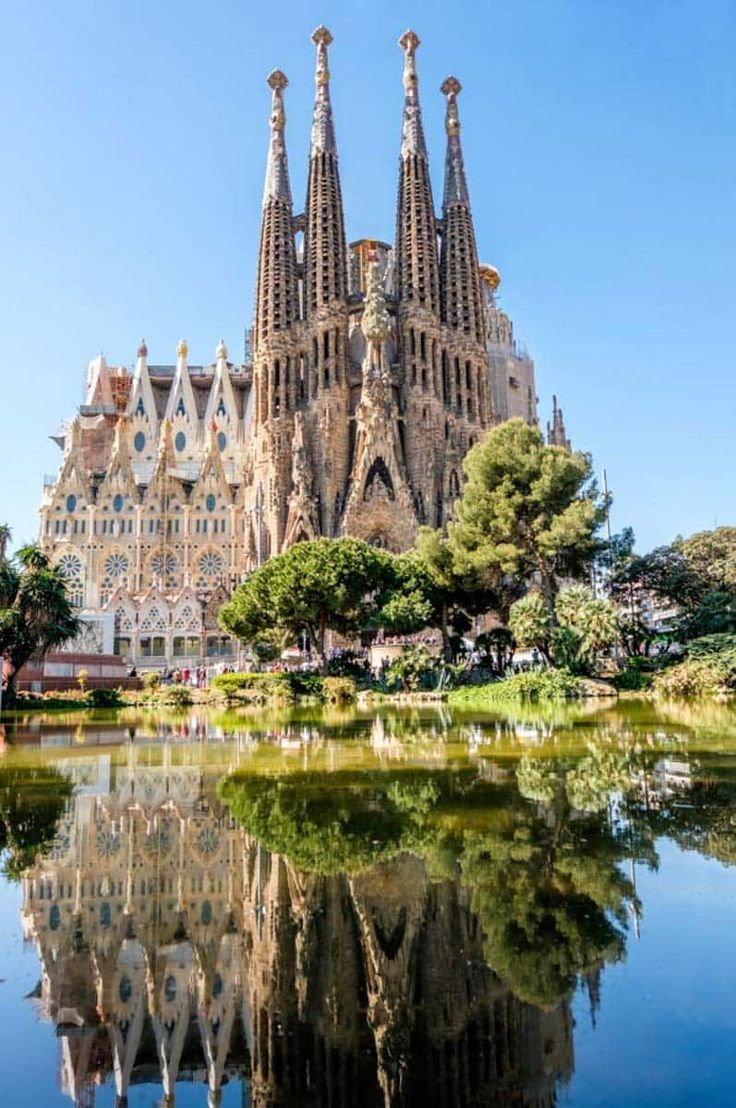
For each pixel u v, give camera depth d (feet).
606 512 206.28
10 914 29.17
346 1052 19.19
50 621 193.88
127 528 398.42
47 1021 21.34
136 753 77.36
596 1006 21.08
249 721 122.83
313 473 358.23
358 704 177.06
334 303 369.91
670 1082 17.38
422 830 40.83
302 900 30.12
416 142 390.83
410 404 364.99
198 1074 18.54
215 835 40.65
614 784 53.21
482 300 401.70
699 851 35.63
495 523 202.90
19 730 110.63
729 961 23.72
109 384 480.64
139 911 29.40
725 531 289.12
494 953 24.73
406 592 222.69
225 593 334.24
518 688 164.55
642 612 299.17
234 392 465.47
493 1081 17.58
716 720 104.88
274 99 404.77
